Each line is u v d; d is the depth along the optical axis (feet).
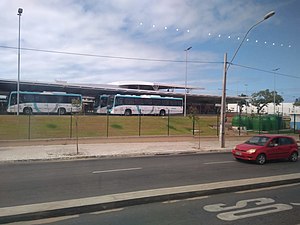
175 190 26.81
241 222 19.93
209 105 251.80
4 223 19.62
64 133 88.28
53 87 165.89
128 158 56.65
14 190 28.73
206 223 19.65
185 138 90.74
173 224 19.40
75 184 31.58
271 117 132.46
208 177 36.19
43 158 53.01
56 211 21.07
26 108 128.98
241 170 42.29
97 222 19.77
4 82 146.10
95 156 57.41
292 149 53.11
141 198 24.22
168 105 165.37
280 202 24.94
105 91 183.42
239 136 100.27
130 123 114.01
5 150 62.34
